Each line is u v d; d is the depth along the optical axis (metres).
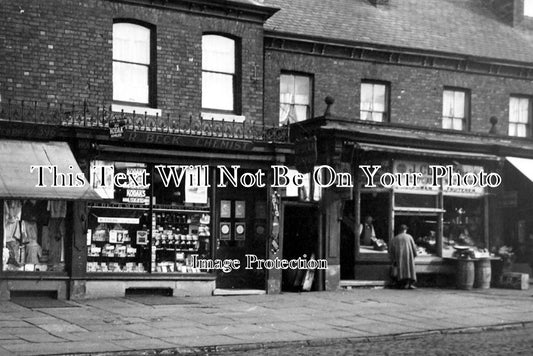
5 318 13.25
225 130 17.94
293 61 20.23
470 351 11.29
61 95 16.36
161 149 16.83
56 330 12.21
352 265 19.77
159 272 16.95
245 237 18.67
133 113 16.45
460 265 20.08
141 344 11.22
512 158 21.38
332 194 18.84
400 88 21.75
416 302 16.92
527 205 21.52
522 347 11.69
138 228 16.88
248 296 17.50
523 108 24.06
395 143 19.48
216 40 18.52
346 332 12.90
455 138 20.77
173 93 17.69
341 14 22.33
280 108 20.17
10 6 15.95
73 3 16.58
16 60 15.95
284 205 18.50
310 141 17.47
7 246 15.52
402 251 19.59
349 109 20.95
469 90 23.02
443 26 24.14
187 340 11.70
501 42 24.66
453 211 21.05
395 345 11.95
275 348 11.57
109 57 16.92
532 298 18.02
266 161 18.06
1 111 15.69
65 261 16.00
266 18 19.02
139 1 17.33
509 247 21.61
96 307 14.88
